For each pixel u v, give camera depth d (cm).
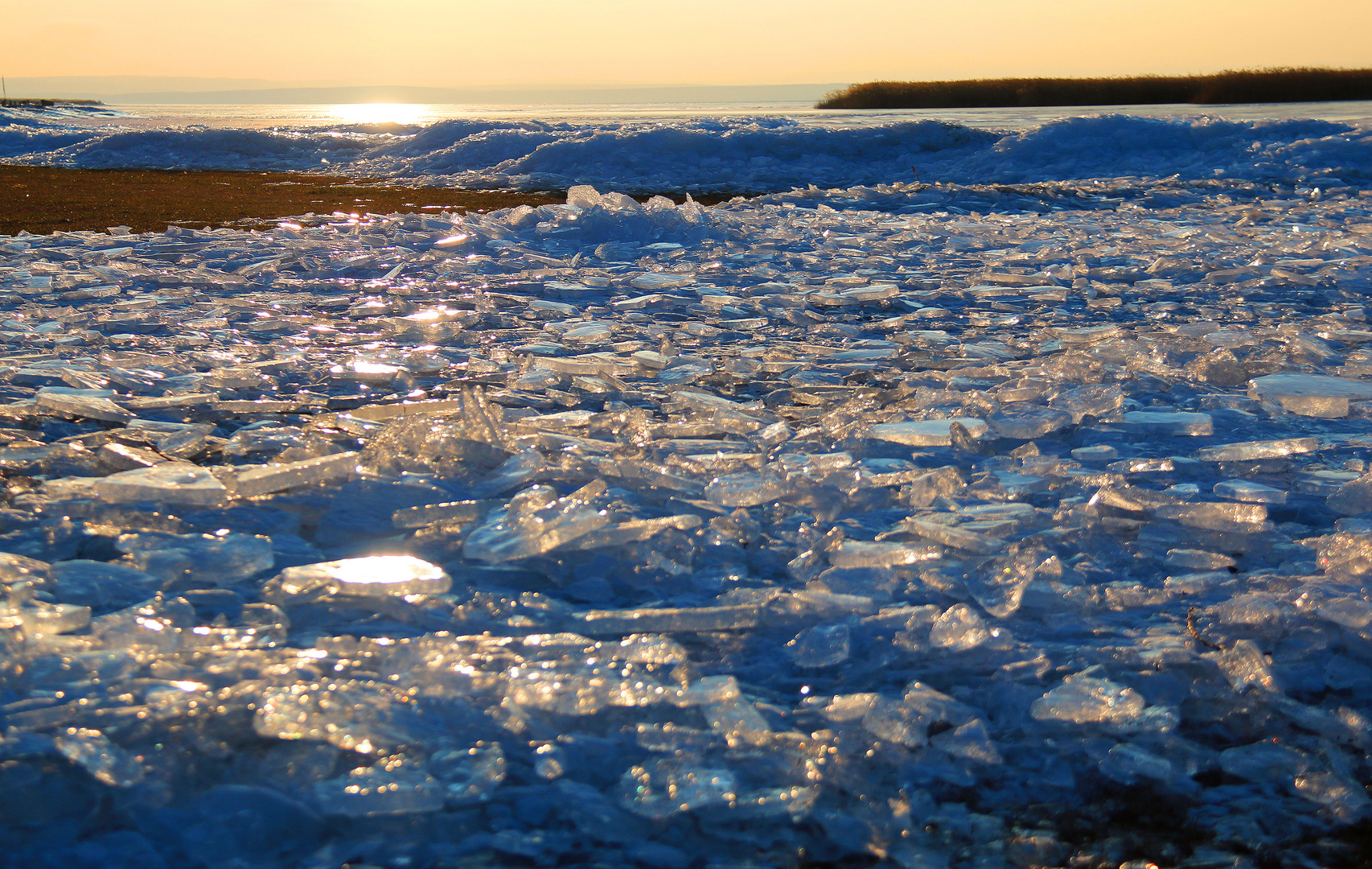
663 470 236
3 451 244
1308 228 772
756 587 191
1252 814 137
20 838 121
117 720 137
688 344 402
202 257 605
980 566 196
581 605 185
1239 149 1303
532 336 418
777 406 318
